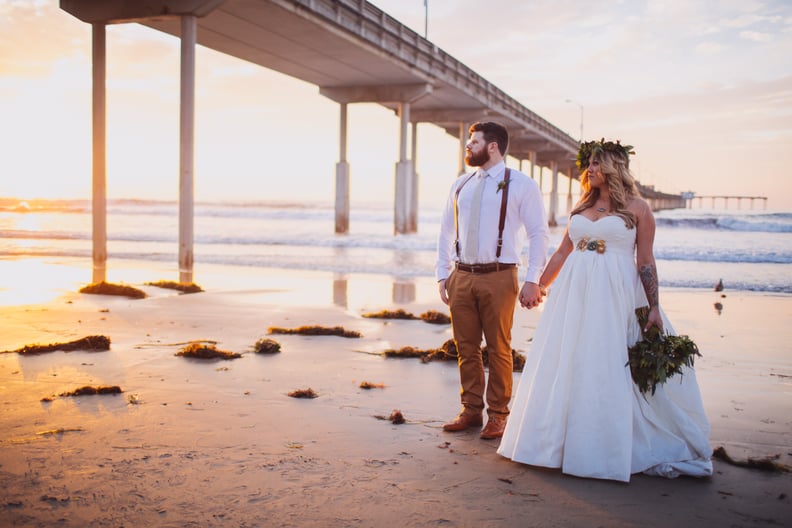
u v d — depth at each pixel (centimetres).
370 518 294
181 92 1631
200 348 634
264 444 392
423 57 3341
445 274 459
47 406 460
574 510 307
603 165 367
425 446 397
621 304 357
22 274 1464
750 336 838
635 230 366
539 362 371
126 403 471
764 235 3791
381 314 916
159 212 6738
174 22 1991
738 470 365
